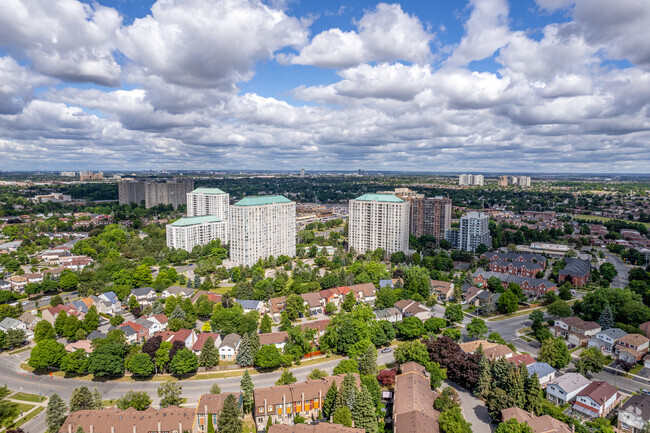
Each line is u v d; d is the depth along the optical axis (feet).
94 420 466.70
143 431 465.06
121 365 618.03
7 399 561.02
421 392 522.06
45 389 589.73
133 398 519.19
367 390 484.33
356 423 475.31
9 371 642.63
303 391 520.42
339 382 536.83
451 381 609.01
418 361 613.11
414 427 443.32
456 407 477.77
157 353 621.72
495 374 559.79
